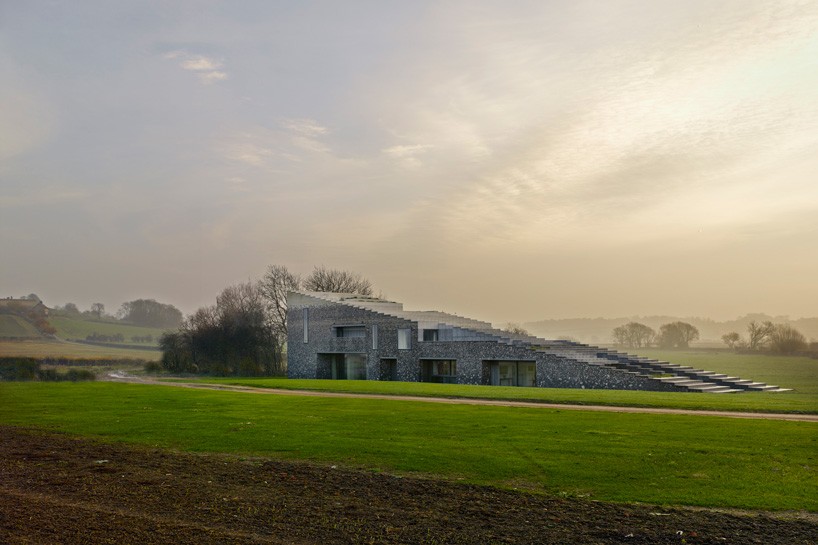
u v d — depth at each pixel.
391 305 68.25
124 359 109.31
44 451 17.94
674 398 30.77
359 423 22.39
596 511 11.62
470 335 56.25
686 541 10.06
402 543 10.03
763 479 13.55
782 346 118.25
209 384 48.44
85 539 10.34
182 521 11.26
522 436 18.97
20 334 135.38
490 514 11.49
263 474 14.80
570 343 57.19
